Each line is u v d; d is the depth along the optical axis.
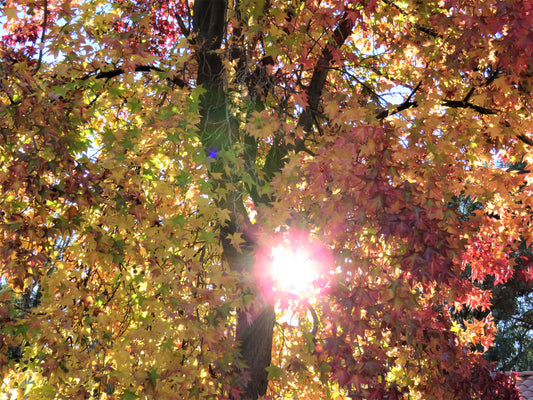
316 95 5.86
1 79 3.86
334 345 3.77
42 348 4.23
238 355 4.15
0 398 4.10
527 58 3.77
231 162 4.16
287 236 3.95
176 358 3.95
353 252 3.93
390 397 4.08
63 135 3.97
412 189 3.44
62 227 3.91
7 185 3.79
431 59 4.68
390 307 3.77
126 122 4.98
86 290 4.03
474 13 3.86
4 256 3.75
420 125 4.03
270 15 4.68
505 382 5.51
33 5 4.29
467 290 5.33
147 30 5.15
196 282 4.41
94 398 3.92
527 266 3.93
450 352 5.05
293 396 5.20
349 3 4.58
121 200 3.84
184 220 3.91
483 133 4.88
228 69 5.09
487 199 5.01
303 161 4.16
